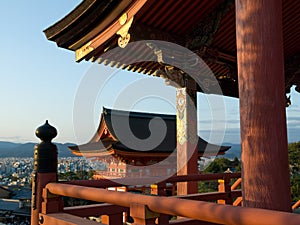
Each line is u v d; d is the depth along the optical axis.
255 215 1.37
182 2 4.03
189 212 1.68
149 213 1.97
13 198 36.12
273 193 1.94
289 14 4.95
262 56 2.08
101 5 3.49
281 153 1.99
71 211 3.30
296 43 5.77
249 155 2.04
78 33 3.91
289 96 6.12
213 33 4.33
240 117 2.15
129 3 3.45
